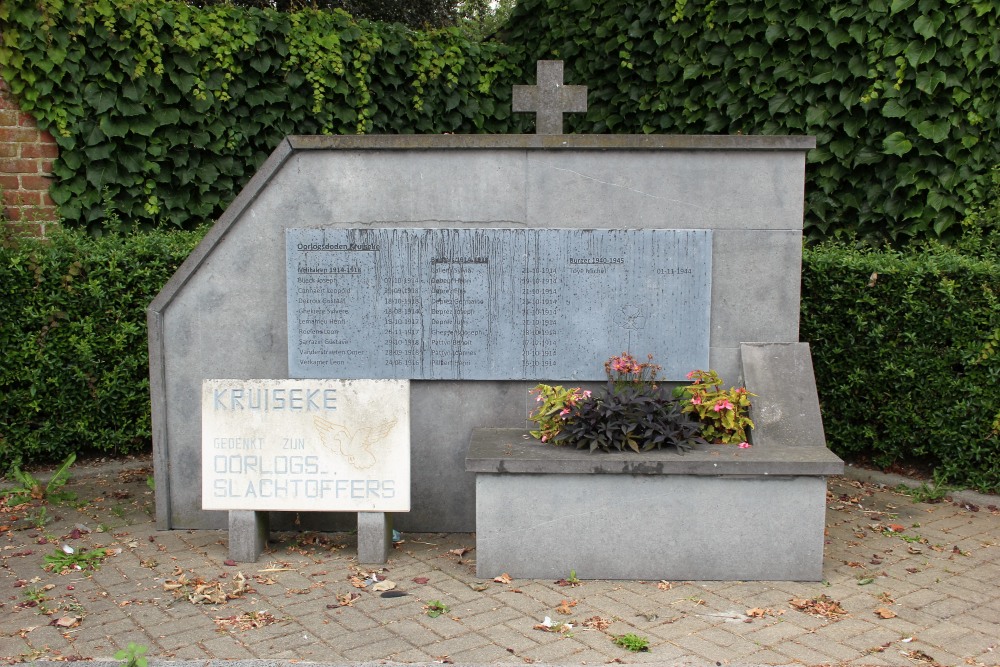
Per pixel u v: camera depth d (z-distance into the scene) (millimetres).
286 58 7660
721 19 7309
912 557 4703
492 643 3652
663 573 4410
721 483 4348
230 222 5094
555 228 5016
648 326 5043
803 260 6418
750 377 4938
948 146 6293
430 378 5113
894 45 6328
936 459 6156
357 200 5070
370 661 3473
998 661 3496
